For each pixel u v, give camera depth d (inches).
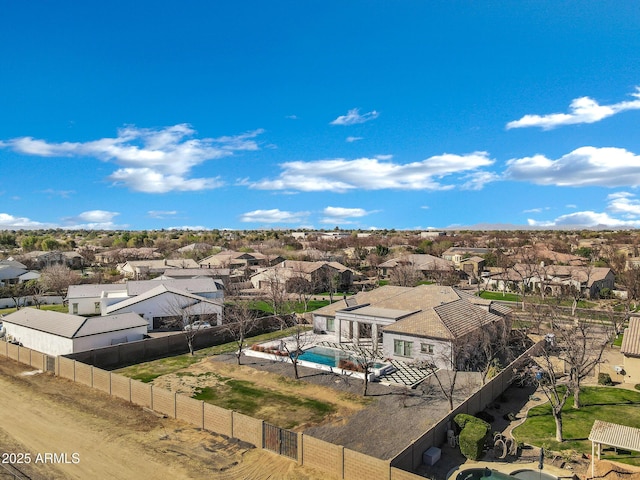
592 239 6437.0
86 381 1296.8
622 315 1822.1
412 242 6520.7
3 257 4904.0
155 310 2058.3
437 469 847.7
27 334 1817.2
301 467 829.2
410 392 1266.0
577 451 917.2
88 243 7603.4
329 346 1764.3
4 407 1127.0
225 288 3014.3
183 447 911.7
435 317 1577.3
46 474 808.3
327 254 5103.3
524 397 1246.3
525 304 2573.8
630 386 1339.8
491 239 6815.9
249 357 1636.3
